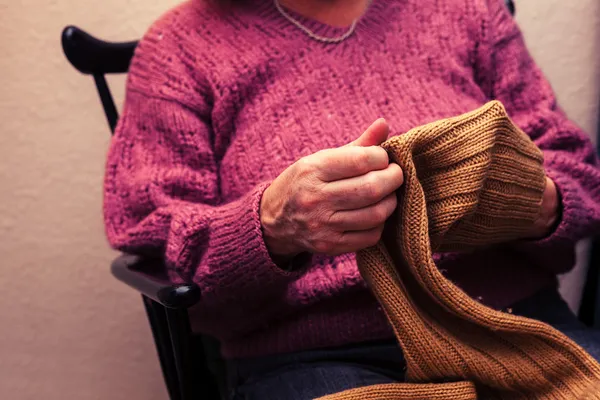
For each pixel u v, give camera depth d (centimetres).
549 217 72
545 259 77
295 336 73
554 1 118
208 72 78
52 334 122
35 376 124
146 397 128
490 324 57
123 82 113
